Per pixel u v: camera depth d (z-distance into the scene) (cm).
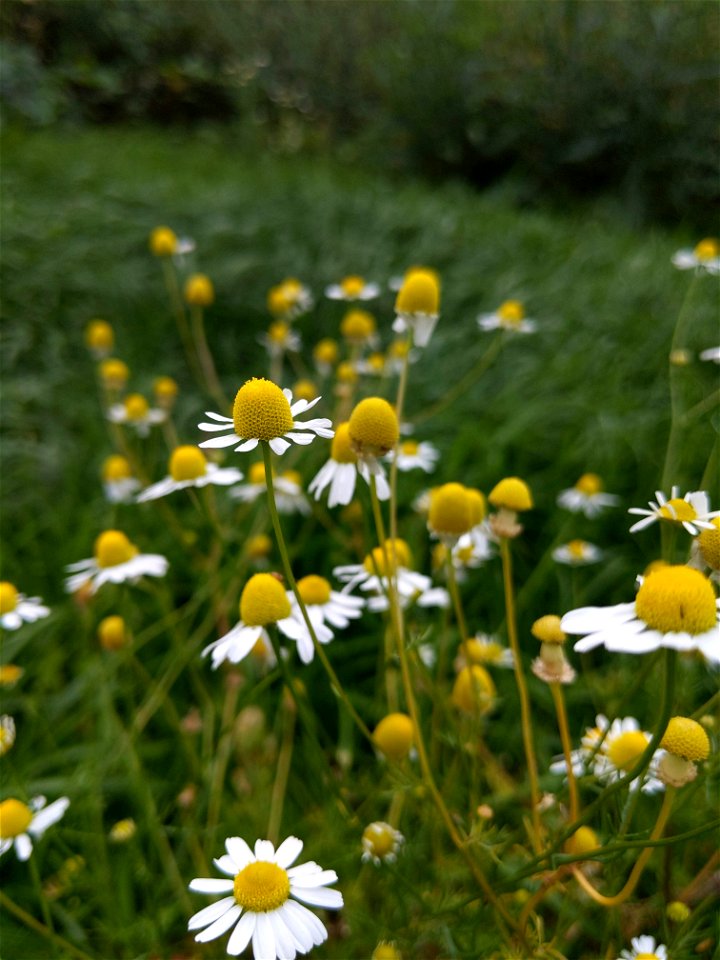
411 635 34
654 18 130
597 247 96
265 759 39
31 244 80
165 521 53
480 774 38
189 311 79
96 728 41
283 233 93
